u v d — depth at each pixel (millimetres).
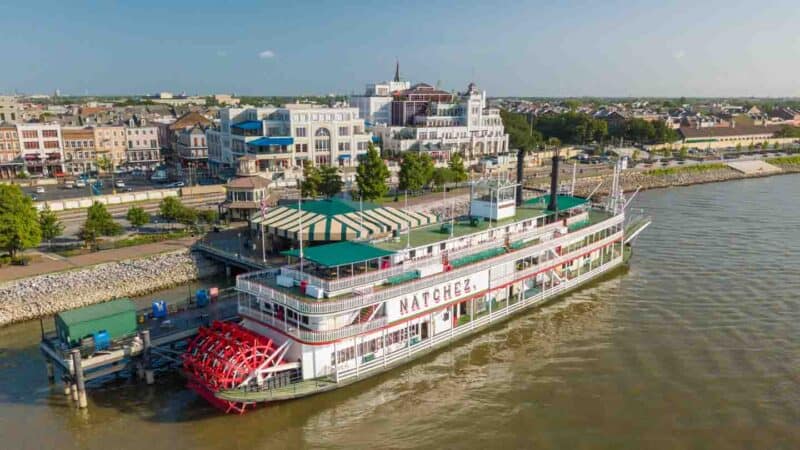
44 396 45219
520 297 61281
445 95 196625
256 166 138125
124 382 47469
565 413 42719
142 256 73938
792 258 78500
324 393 44594
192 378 43812
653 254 81688
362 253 48531
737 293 65438
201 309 54188
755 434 39625
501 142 190875
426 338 51719
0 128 146875
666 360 50188
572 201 75375
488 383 47219
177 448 38938
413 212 77875
